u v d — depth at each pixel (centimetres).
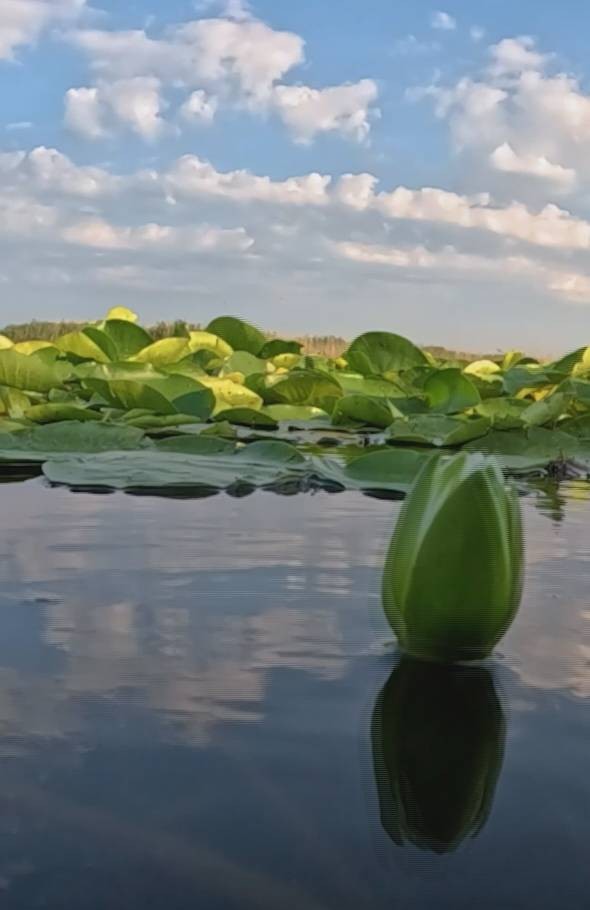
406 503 91
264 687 79
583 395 371
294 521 158
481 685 81
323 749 67
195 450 244
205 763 64
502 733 70
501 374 579
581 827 56
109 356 539
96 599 106
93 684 79
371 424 381
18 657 86
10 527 150
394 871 51
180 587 111
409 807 58
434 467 91
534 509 181
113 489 196
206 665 84
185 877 50
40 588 111
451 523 87
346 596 108
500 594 87
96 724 71
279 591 111
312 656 88
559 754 66
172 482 198
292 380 441
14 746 67
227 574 118
